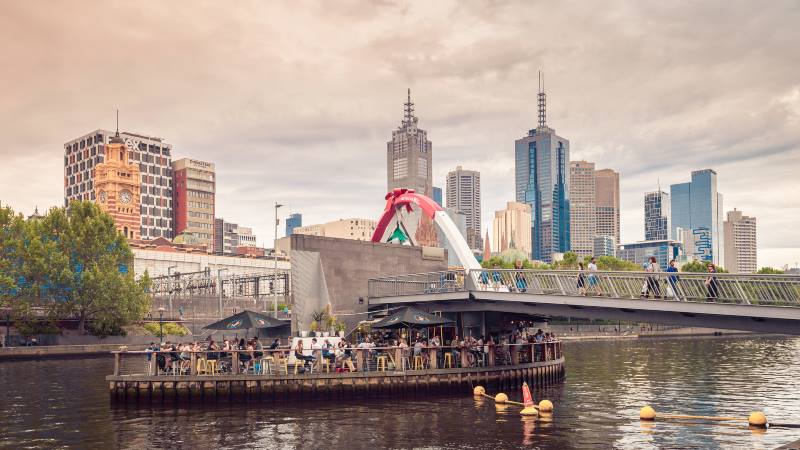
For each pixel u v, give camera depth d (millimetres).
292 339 56031
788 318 41062
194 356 48750
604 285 51531
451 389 53250
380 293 73312
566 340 155375
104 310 107875
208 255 185875
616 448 35062
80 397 52750
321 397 49438
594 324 176625
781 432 38969
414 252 78875
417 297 66250
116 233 114188
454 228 87688
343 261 70250
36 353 97938
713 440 36812
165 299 132875
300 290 65812
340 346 54281
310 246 67438
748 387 60719
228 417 43531
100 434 38625
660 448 35062
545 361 62875
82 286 105062
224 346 52031
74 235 108125
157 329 114562
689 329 184125
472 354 56406
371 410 46188
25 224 107375
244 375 48438
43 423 41812
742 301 44375
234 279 119938
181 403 47969
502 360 59000
